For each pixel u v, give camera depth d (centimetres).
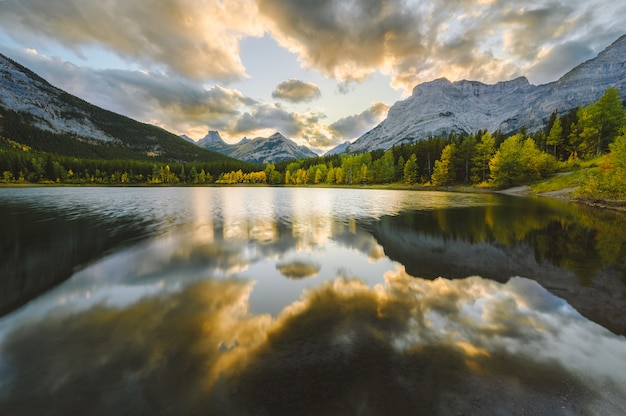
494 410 455
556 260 1273
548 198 4219
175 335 679
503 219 2398
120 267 1209
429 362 569
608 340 646
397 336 668
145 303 861
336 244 1647
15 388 509
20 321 752
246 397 484
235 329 707
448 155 8044
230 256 1389
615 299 868
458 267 1207
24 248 1525
